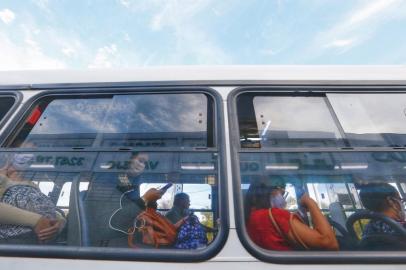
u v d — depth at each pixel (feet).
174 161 5.26
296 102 5.95
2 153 5.42
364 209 4.80
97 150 5.50
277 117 5.75
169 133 5.69
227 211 4.57
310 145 5.45
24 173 5.26
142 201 4.97
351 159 5.22
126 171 5.25
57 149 5.52
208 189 4.94
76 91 6.15
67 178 5.22
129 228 4.77
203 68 6.31
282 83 6.03
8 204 5.02
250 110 5.81
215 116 5.70
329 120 5.76
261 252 4.29
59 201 5.04
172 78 6.18
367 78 6.12
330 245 4.47
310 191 4.90
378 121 5.76
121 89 6.12
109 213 4.91
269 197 4.80
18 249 4.51
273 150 5.26
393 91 6.00
